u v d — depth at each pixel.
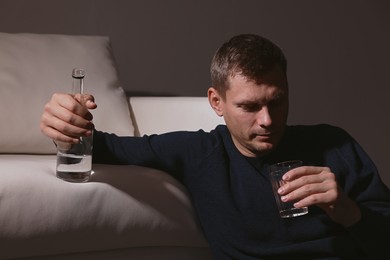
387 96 3.57
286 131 1.82
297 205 1.55
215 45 3.26
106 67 2.51
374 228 1.63
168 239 1.85
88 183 1.72
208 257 1.94
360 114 3.54
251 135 1.72
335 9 3.46
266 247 1.74
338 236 1.72
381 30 3.54
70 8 3.00
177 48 3.20
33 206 1.65
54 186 1.68
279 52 1.75
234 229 1.75
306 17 3.42
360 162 1.81
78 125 1.65
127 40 3.11
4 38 2.39
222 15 3.27
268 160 1.78
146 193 1.80
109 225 1.75
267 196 1.75
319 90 3.46
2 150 2.25
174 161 1.87
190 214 1.87
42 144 2.27
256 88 1.68
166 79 3.20
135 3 3.11
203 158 1.83
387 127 3.58
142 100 2.53
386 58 3.55
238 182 1.78
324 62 3.46
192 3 3.21
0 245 1.64
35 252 1.69
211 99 1.85
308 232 1.72
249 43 1.74
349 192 1.75
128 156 1.89
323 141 1.82
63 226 1.69
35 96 2.29
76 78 1.70
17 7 2.92
